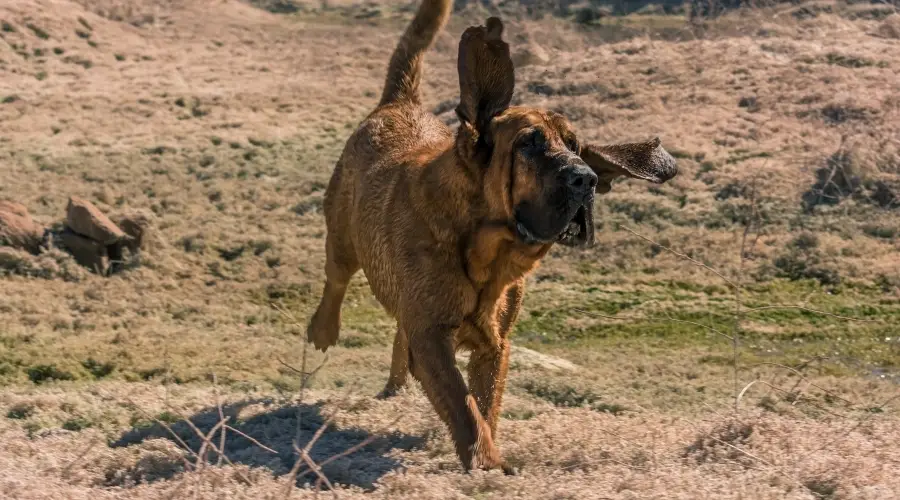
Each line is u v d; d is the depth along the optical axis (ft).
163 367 39.47
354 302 55.11
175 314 51.21
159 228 65.05
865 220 66.28
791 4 123.03
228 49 135.44
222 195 74.13
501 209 21.53
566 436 26.27
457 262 22.62
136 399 31.73
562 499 19.71
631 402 34.58
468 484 20.89
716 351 47.01
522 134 20.75
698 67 97.14
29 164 80.69
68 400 31.04
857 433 26.45
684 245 63.21
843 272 58.75
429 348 22.76
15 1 133.59
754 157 76.33
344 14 166.61
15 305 49.06
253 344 44.70
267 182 77.87
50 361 39.50
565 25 141.79
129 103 101.86
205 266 59.52
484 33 21.42
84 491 19.85
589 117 86.79
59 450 24.47
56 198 70.54
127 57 125.90
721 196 70.64
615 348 47.65
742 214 67.36
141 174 78.74
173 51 132.05
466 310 23.00
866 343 48.80
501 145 21.21
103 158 82.94
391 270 24.12
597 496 19.48
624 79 94.73
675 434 26.76
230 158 84.38
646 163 23.70
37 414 29.53
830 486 20.66
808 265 59.88
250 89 110.63
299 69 123.65
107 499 19.52
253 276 58.18
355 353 43.80
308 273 59.11
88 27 133.28
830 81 90.38
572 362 44.32
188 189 75.46
